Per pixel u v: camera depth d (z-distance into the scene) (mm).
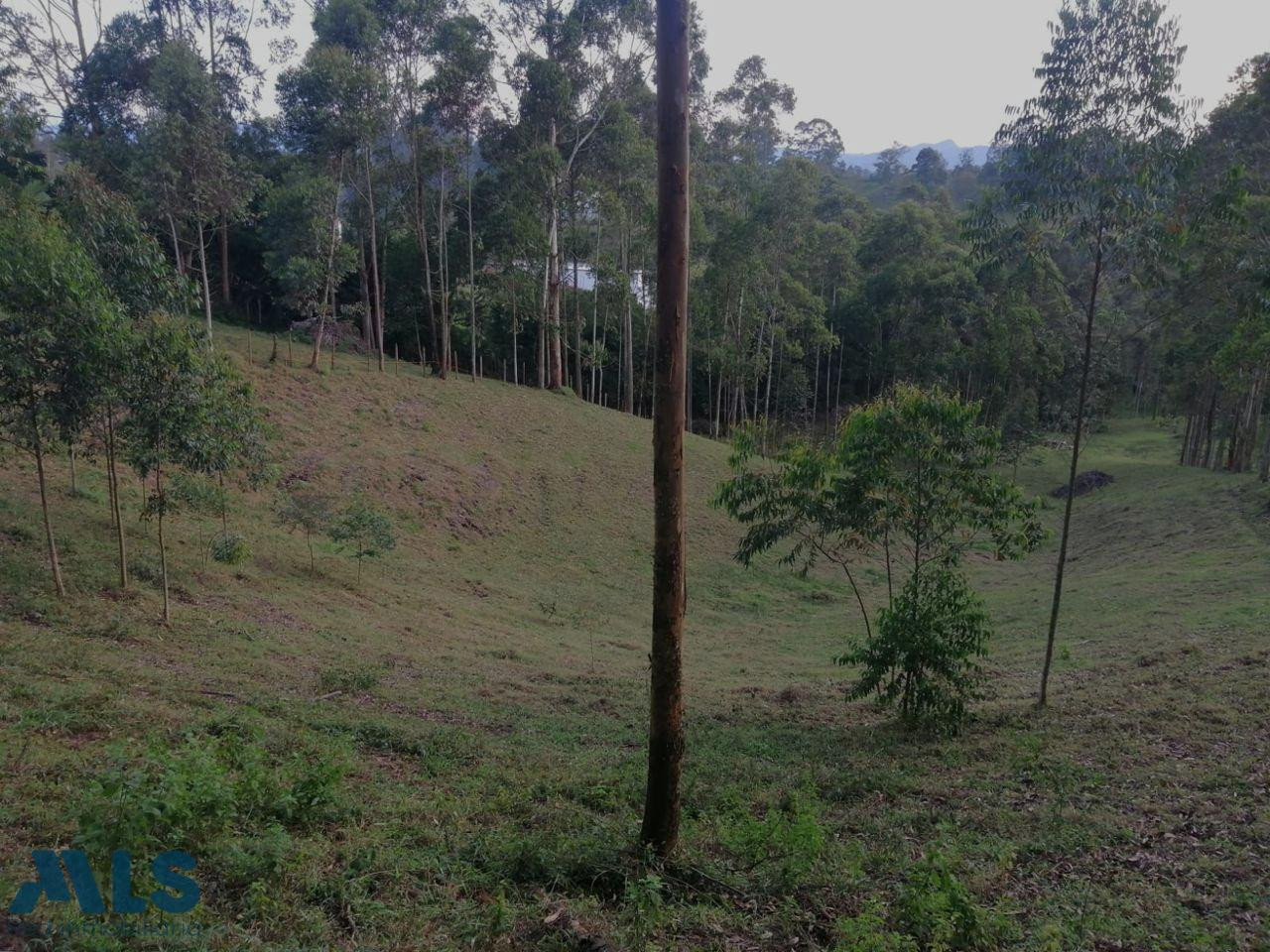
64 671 9836
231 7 38500
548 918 5141
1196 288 14242
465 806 7566
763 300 48656
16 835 5266
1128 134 10562
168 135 26891
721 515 34250
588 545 28797
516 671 15211
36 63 32781
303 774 7059
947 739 11016
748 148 56625
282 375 32219
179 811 5117
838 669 17469
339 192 38750
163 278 14219
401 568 22047
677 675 6145
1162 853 6867
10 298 11250
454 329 43875
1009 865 6594
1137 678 12828
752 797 8578
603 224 47281
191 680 10750
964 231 12164
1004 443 45438
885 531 12727
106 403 12250
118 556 15289
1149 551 28234
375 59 37844
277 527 21422
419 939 4793
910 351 52719
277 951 4316
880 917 5207
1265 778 8281
